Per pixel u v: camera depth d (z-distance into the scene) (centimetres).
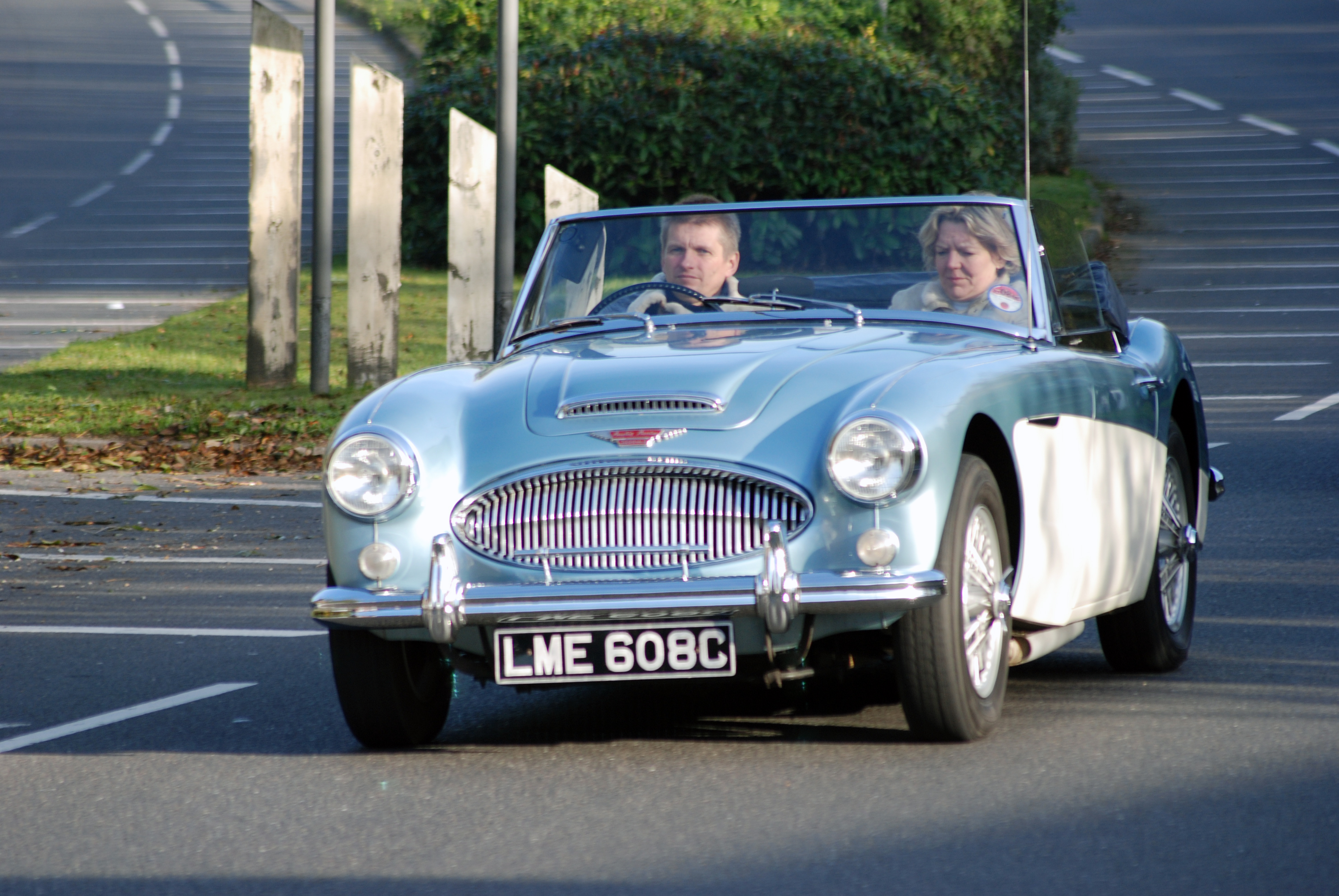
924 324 1203
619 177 4744
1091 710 1155
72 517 2198
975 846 866
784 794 970
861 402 1003
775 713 1180
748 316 1223
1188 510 1380
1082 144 7412
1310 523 1939
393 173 3241
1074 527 1138
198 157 7275
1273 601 1540
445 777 1042
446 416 1065
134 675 1388
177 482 2450
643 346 1148
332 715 1235
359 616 1007
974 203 1241
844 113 4712
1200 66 9644
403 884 838
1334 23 11050
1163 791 954
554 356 1149
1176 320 4172
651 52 4812
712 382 1047
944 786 973
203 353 3769
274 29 3238
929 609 1006
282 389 3300
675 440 1010
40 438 2803
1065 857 846
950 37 6084
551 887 825
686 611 973
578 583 989
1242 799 935
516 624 1008
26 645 1513
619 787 1001
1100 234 5406
